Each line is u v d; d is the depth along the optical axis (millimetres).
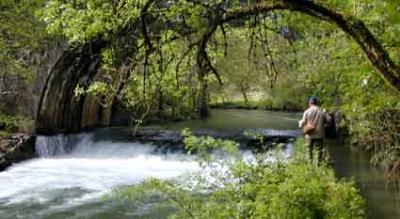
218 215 6457
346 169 13836
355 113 9008
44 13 5891
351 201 6359
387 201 10867
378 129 10195
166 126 24141
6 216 12711
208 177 7691
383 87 6336
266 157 7094
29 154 19266
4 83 20266
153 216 12141
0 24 16875
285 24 5641
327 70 11555
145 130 22781
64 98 22172
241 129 23109
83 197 14242
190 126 24297
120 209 12867
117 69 5359
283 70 24922
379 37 5305
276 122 26688
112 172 17469
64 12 5711
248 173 6844
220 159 8938
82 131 22859
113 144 20953
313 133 12961
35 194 14586
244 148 19422
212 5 4316
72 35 6027
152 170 17844
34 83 20891
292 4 3846
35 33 17891
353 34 3723
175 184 7246
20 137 19250
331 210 6055
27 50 19875
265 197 6262
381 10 4406
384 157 12508
